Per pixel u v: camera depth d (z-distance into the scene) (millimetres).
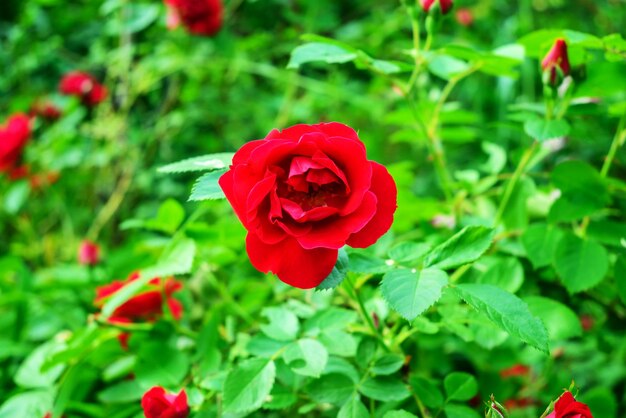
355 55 566
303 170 454
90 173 1241
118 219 1167
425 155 1311
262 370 515
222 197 482
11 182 1062
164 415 515
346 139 458
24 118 992
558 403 472
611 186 611
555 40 586
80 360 618
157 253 706
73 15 1362
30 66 1226
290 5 1201
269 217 458
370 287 627
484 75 1387
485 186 657
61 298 752
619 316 653
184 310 675
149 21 1071
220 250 636
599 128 990
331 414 576
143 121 1244
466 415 529
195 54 1139
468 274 613
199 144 1235
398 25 1235
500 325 466
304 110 1146
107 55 1197
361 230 473
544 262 590
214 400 571
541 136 565
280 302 652
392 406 563
